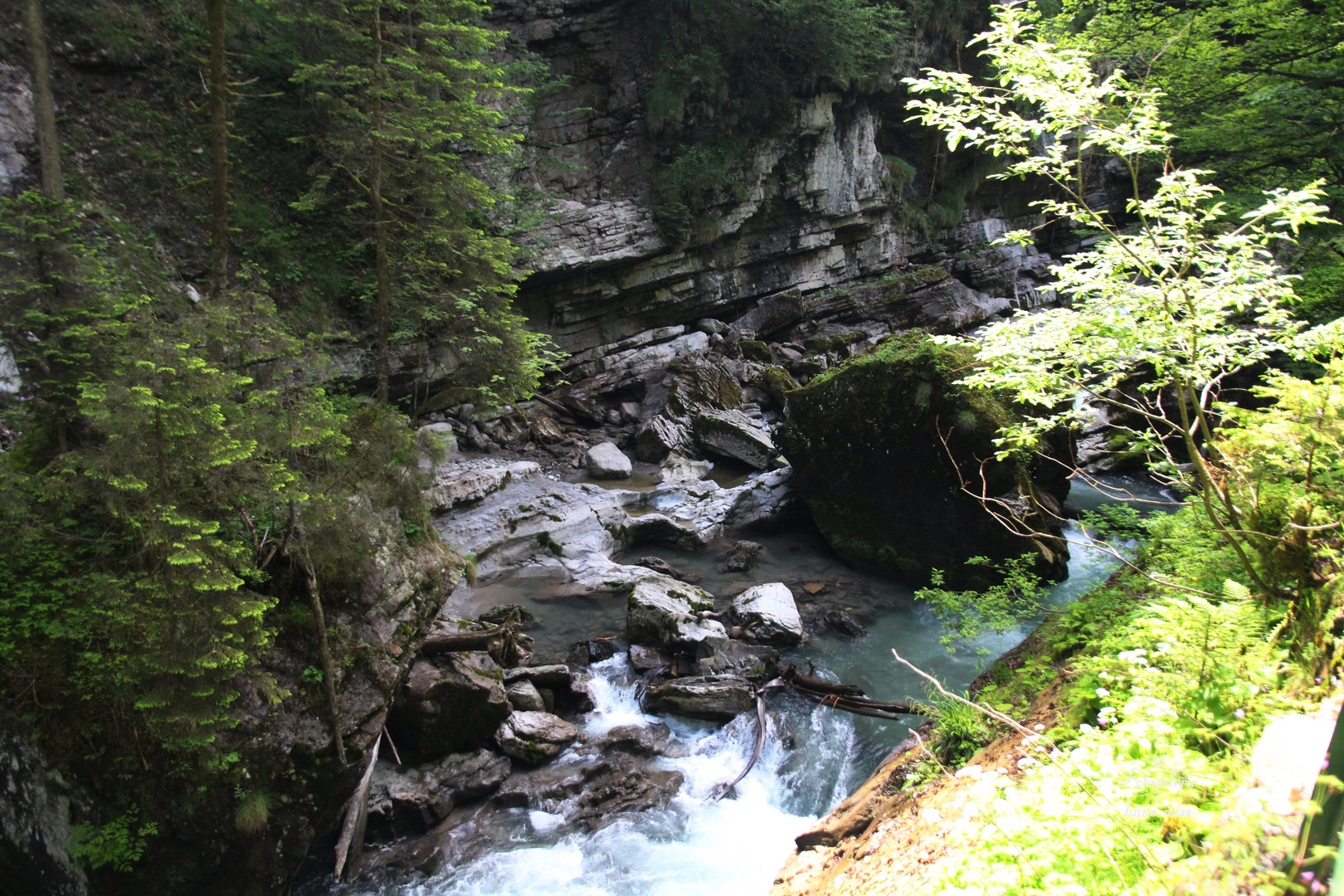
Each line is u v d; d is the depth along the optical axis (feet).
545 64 68.59
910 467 46.93
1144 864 10.60
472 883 25.61
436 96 44.60
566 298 74.18
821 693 35.68
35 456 23.34
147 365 18.45
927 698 35.29
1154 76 39.11
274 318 24.68
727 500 55.88
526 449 67.72
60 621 19.71
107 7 48.98
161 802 19.45
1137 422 60.23
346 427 27.94
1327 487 15.23
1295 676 13.11
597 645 39.58
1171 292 17.29
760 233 86.84
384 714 24.47
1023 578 29.04
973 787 13.47
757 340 82.84
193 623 18.90
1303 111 35.19
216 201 32.94
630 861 26.45
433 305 43.57
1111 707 15.26
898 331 92.32
